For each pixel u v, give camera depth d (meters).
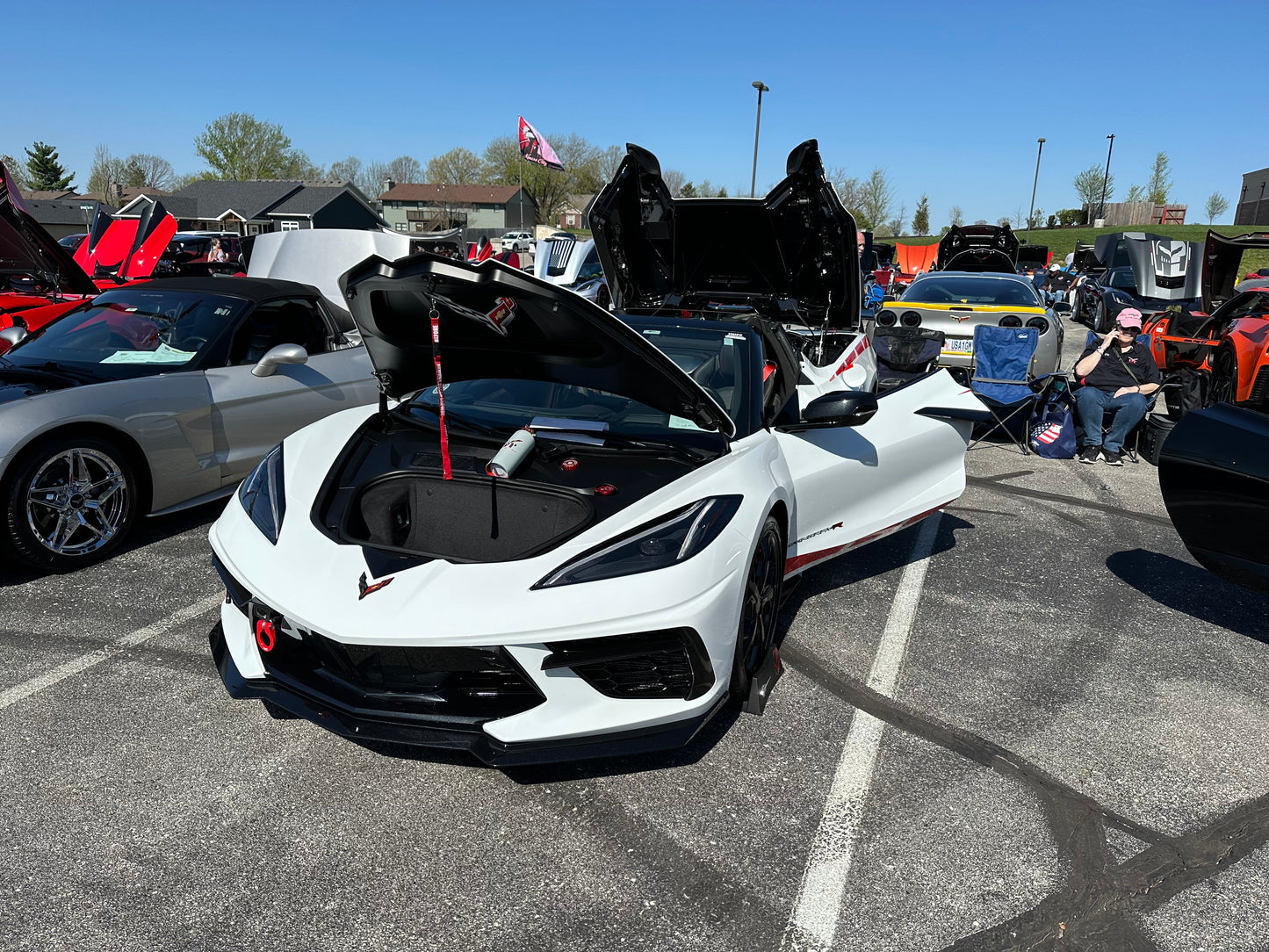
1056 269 23.41
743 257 5.81
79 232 60.84
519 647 2.37
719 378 3.58
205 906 2.12
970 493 6.11
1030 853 2.41
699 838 2.42
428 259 2.61
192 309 4.94
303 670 2.58
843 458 3.77
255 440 4.84
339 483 2.99
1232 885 2.31
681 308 5.38
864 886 2.26
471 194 88.19
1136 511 5.77
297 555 2.63
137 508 4.33
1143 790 2.72
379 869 2.26
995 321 8.77
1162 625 3.99
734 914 2.15
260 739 2.82
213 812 2.46
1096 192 71.81
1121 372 7.09
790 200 5.34
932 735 2.99
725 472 2.99
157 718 2.92
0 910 2.08
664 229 5.78
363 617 2.37
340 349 5.41
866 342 5.94
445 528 2.73
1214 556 3.60
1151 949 2.08
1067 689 3.36
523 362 3.12
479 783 2.63
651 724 2.51
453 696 2.46
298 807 2.50
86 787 2.55
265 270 6.24
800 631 3.77
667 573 2.53
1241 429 3.46
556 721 2.44
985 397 7.51
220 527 2.93
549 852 2.35
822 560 3.77
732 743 2.89
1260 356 7.06
